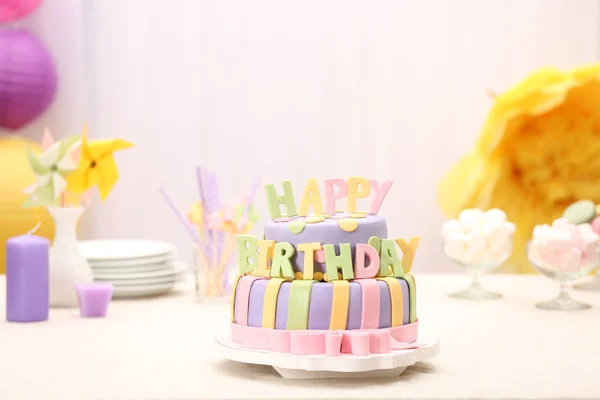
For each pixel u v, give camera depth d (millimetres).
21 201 2846
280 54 3254
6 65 2883
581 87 2533
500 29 3262
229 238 1964
